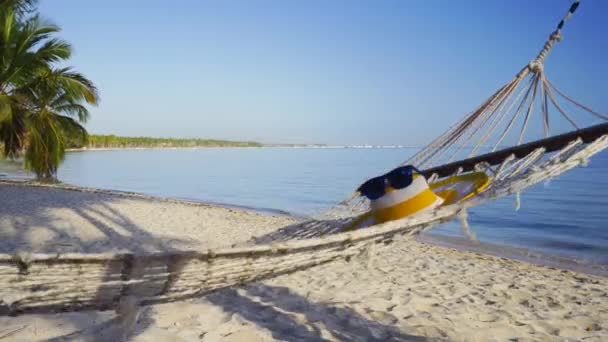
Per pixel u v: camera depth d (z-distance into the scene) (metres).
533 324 4.36
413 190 3.34
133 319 2.44
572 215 14.70
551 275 6.91
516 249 9.91
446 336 3.79
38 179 17.47
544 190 22.16
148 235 8.57
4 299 1.90
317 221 4.34
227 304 4.16
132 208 12.35
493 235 11.68
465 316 4.45
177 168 45.22
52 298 2.01
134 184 28.06
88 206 11.81
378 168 45.31
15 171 29.91
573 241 10.91
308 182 29.95
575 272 7.34
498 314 4.59
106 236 8.15
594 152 3.16
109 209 11.67
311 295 4.78
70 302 2.07
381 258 7.36
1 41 14.23
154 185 27.62
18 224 8.53
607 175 30.81
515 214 15.13
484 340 3.78
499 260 8.09
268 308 4.19
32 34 14.74
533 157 3.62
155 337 2.90
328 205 18.55
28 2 15.04
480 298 5.25
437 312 4.52
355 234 2.64
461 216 2.93
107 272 2.08
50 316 3.11
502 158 4.36
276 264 2.49
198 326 3.45
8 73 14.82
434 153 4.96
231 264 2.35
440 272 6.63
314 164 54.28
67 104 17.11
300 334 3.58
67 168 41.44
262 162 59.88
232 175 36.38
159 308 3.72
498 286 5.91
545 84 4.51
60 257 1.97
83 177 32.28
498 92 4.65
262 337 3.38
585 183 25.47
